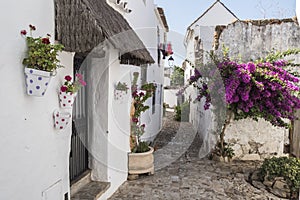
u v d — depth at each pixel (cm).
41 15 289
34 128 280
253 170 717
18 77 252
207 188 591
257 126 812
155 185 605
